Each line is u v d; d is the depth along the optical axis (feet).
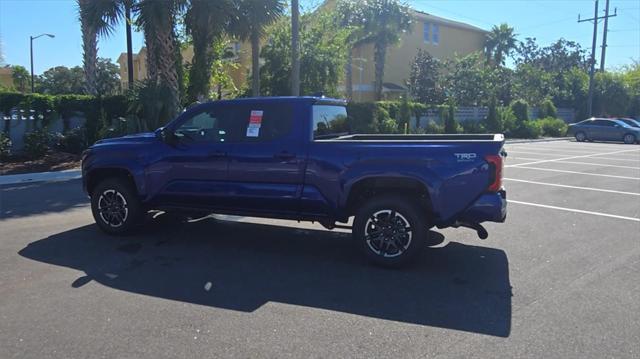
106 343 13.23
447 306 15.92
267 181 20.77
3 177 42.42
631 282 18.07
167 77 56.95
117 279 18.11
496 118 106.73
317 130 21.21
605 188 39.40
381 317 15.06
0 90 59.11
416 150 18.84
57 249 21.72
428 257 21.06
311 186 20.16
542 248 22.45
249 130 21.27
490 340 13.57
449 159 18.54
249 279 18.29
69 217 28.07
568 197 35.35
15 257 20.51
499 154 18.29
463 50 140.46
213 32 58.03
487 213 18.34
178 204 22.63
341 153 19.66
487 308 15.75
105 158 23.47
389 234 19.45
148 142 23.04
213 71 78.43
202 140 22.03
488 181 18.33
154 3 52.54
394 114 89.04
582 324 14.57
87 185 24.39
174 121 22.52
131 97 58.13
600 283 17.97
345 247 22.47
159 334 13.79
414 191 19.54
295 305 15.93
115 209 23.65
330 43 79.51
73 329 14.03
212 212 22.50
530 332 14.06
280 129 20.84
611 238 24.21
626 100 147.13
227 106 21.80
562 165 55.62
